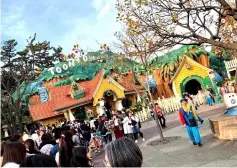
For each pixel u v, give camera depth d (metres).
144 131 19.22
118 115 16.89
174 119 21.97
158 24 9.51
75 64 34.62
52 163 2.44
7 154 3.27
